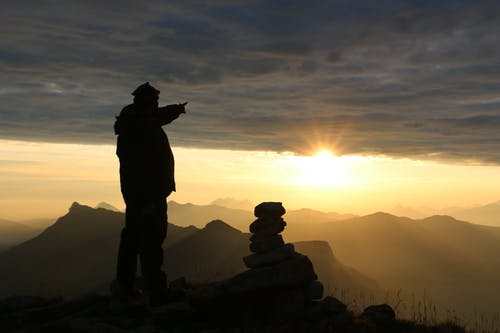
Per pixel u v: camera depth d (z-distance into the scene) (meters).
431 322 11.92
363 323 10.87
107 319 9.91
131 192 10.99
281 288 10.83
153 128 11.03
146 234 10.88
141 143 10.97
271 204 11.81
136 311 10.59
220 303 10.71
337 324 10.61
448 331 11.22
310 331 10.38
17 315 10.82
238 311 10.75
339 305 11.48
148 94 11.19
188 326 10.05
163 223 11.06
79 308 11.12
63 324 9.55
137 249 11.28
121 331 9.10
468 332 11.53
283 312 10.68
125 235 11.24
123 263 11.32
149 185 10.89
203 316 10.60
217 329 9.87
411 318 12.02
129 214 11.15
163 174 11.05
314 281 11.39
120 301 11.29
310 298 11.13
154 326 9.80
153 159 10.98
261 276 10.70
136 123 10.99
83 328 9.32
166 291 11.06
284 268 10.79
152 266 10.88
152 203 10.93
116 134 11.29
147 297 11.75
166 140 11.27
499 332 11.42
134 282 12.34
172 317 10.16
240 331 9.92
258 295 10.85
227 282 10.75
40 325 10.34
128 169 11.02
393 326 11.30
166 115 11.30
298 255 11.34
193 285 12.40
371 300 12.56
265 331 10.09
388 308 11.85
